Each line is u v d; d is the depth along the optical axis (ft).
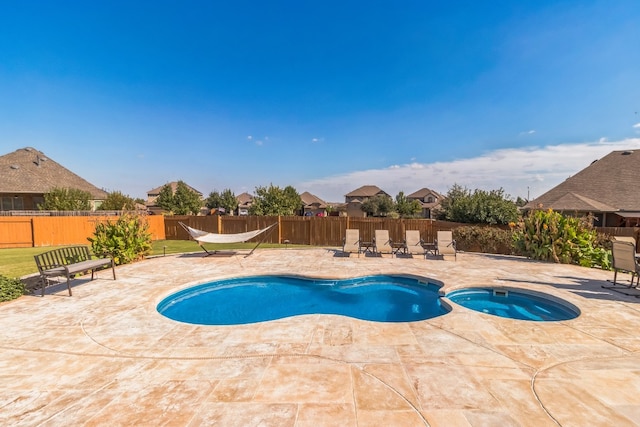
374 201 156.56
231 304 24.84
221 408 9.63
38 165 93.91
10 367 12.39
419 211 163.02
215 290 28.35
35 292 23.34
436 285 27.07
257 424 8.85
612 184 67.62
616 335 15.35
